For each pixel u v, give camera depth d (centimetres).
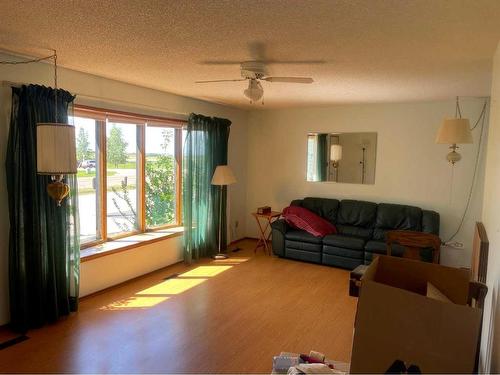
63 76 342
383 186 548
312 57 289
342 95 466
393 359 106
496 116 223
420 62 298
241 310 362
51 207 322
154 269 468
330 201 565
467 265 492
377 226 519
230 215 617
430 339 103
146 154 471
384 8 192
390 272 145
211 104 550
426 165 515
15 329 309
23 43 265
